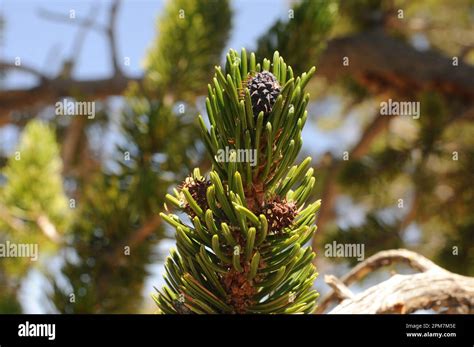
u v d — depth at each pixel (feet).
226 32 3.97
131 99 3.48
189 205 1.12
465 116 4.47
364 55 4.77
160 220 3.23
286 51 3.38
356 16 5.12
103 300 3.10
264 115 1.11
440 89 4.69
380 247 4.21
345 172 4.80
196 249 1.10
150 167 3.32
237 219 1.09
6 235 3.61
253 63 1.14
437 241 4.45
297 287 1.14
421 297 1.29
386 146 4.83
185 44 3.80
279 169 1.12
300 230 1.10
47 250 3.64
